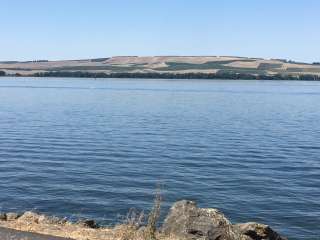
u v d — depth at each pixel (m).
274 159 37.38
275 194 26.41
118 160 35.81
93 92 142.62
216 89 173.25
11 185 27.44
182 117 71.19
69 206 23.42
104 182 28.53
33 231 11.70
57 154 37.88
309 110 88.69
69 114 73.44
